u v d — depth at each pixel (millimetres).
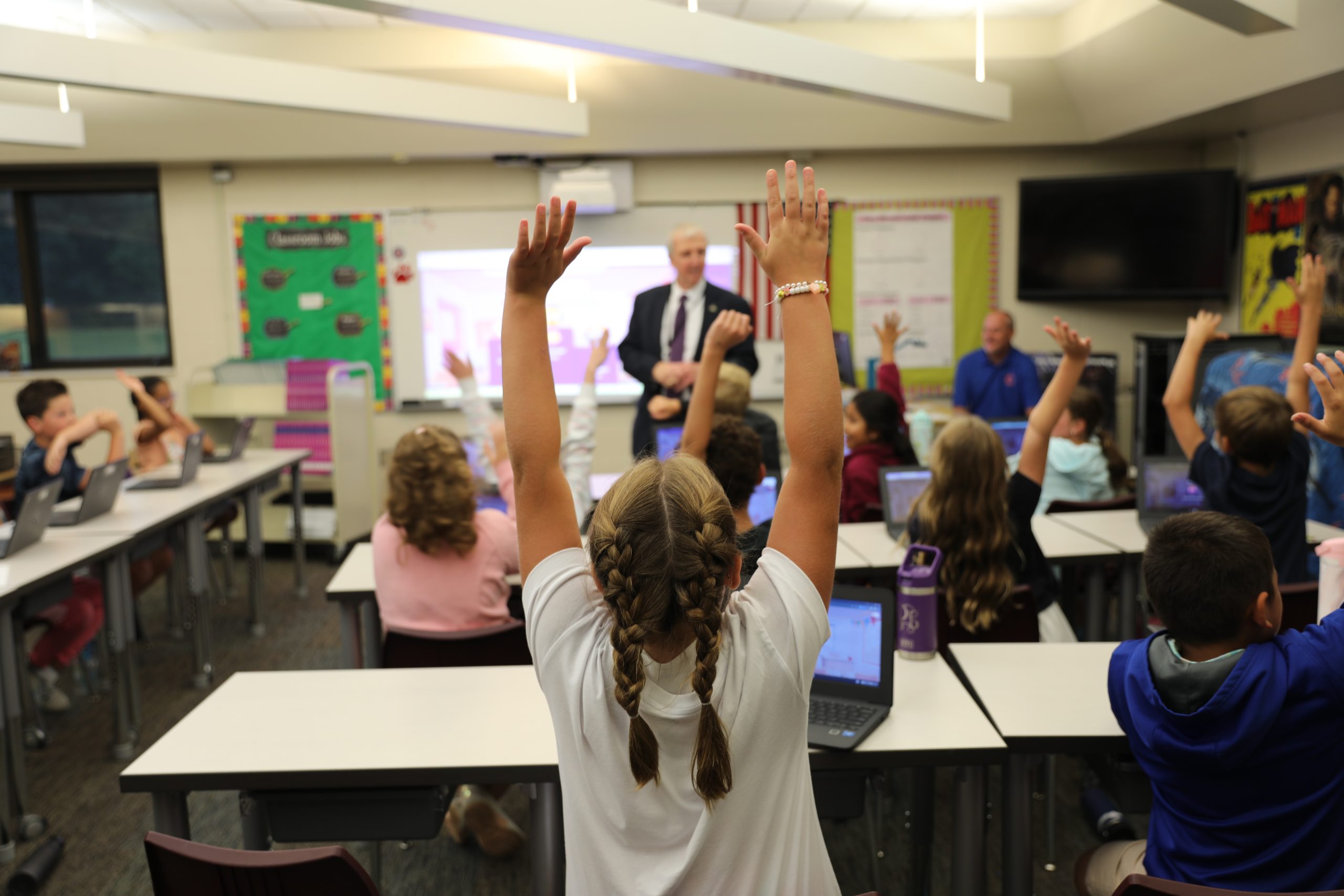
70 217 6391
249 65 3363
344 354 6500
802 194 901
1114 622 4332
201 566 3863
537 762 1673
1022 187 6375
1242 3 2934
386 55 5477
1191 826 1429
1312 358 2639
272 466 4711
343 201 6395
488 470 3053
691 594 819
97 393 6410
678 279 4102
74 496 3998
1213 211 6074
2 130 3734
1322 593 1688
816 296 908
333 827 1747
